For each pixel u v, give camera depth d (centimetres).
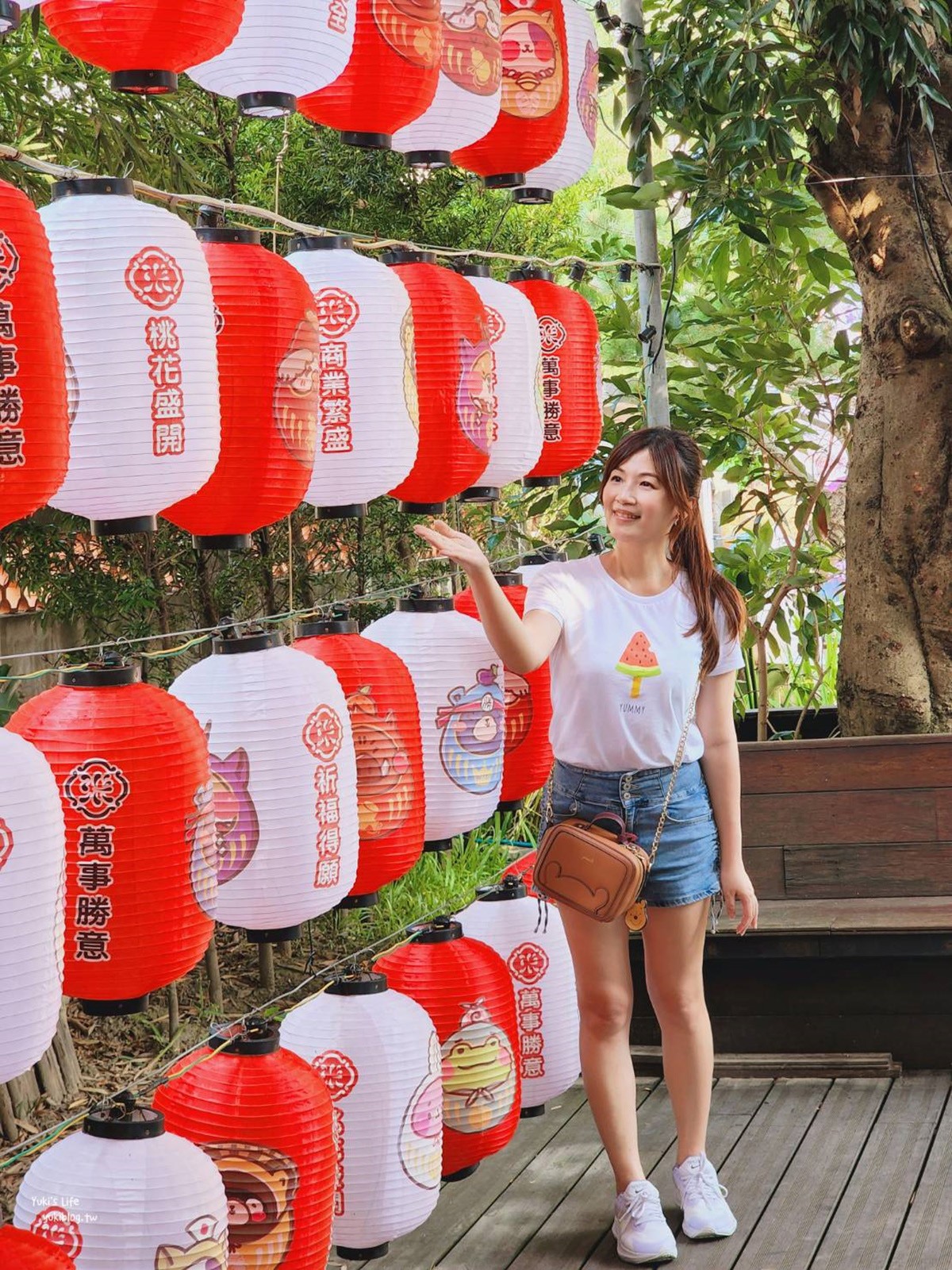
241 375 197
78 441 175
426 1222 295
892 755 386
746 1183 308
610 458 276
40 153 388
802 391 493
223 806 201
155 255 175
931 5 380
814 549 529
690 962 282
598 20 386
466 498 286
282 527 453
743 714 530
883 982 365
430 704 258
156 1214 177
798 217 434
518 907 296
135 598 418
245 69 210
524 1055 295
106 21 188
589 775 274
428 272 252
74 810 170
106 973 173
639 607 272
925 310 422
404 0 233
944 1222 287
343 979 240
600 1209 299
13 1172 331
